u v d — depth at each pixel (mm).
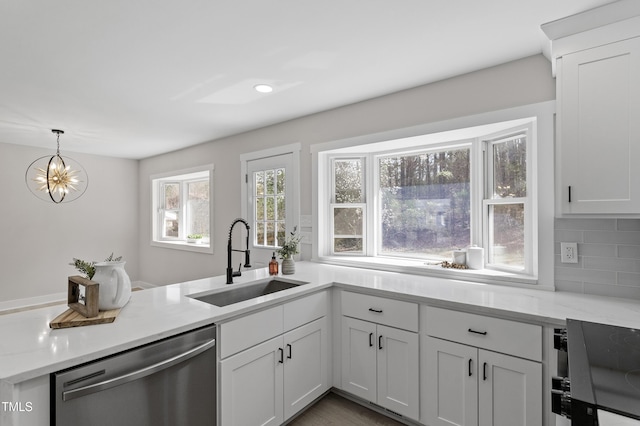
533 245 2271
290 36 1887
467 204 2814
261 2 1576
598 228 1983
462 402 1893
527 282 2195
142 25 1755
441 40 1948
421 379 2051
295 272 2793
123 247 5699
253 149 3896
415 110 2652
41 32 1806
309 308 2248
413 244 3133
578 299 1910
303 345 2195
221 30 1815
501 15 1703
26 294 4762
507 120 2236
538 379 1656
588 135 1673
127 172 5746
